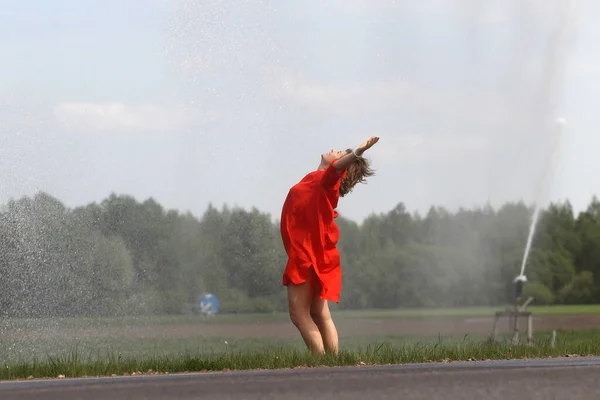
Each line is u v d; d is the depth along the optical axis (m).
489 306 59.25
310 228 10.61
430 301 59.97
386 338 29.08
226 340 28.97
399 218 60.53
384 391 6.87
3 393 6.88
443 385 7.10
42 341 19.58
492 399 6.61
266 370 9.04
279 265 44.97
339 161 10.59
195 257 38.53
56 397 6.68
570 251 79.88
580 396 6.72
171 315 36.00
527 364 8.95
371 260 60.22
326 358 9.84
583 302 79.19
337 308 58.09
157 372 9.57
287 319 44.88
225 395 6.72
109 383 7.51
